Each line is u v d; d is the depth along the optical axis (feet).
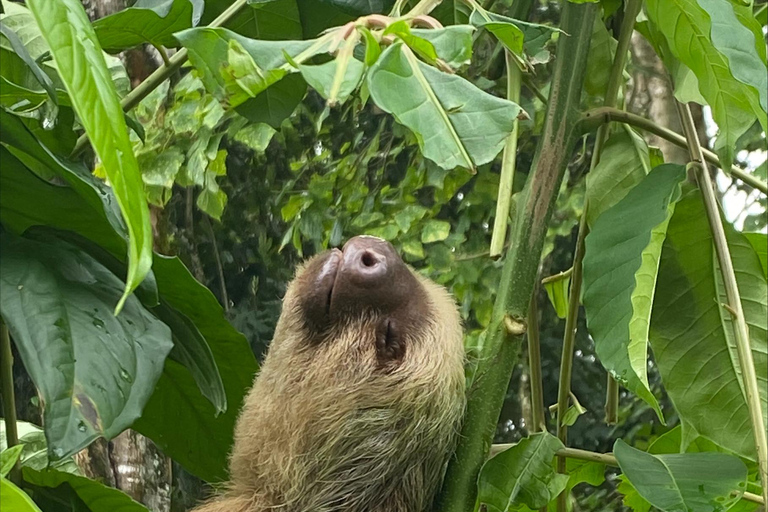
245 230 21.74
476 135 3.57
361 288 6.18
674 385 5.98
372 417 6.21
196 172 14.10
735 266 6.11
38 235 4.01
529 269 5.37
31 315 3.40
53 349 3.34
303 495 6.29
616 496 20.52
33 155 3.72
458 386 6.42
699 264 6.06
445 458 6.34
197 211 21.49
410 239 16.79
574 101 5.54
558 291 7.04
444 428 6.28
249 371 5.55
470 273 17.34
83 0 13.89
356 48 4.23
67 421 3.18
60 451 3.10
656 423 21.18
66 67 2.66
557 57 5.66
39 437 7.79
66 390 3.25
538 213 5.40
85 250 4.10
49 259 3.73
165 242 15.74
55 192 3.89
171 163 14.56
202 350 4.54
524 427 21.13
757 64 4.28
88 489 5.12
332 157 19.45
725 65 5.05
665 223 4.98
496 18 4.42
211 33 3.54
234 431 6.42
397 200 17.02
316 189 17.67
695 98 5.75
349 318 6.29
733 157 5.45
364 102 3.60
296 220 17.71
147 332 3.75
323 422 6.23
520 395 21.39
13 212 4.01
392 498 6.29
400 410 6.19
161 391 5.73
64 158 4.03
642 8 6.48
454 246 17.37
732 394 5.92
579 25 5.62
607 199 6.11
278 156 20.83
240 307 22.45
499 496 5.14
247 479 6.57
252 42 3.53
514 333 5.34
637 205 5.19
